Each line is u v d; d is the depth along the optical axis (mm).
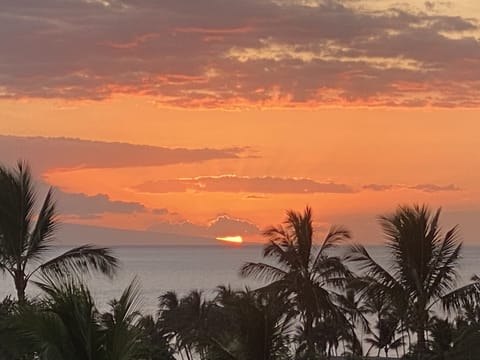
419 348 29672
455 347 28406
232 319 22469
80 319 11398
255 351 21562
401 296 29047
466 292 29156
